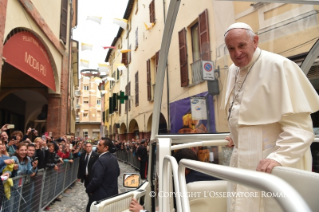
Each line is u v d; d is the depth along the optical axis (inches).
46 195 219.3
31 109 582.9
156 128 88.3
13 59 232.8
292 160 38.9
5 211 139.6
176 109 95.7
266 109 46.5
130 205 90.2
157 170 75.4
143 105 487.2
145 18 492.1
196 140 85.7
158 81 81.7
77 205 248.5
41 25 299.3
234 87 58.8
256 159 47.2
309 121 44.0
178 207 39.3
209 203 66.1
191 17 129.0
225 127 91.4
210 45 119.0
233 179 24.0
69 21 477.1
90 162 215.3
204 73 101.2
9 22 221.3
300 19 123.9
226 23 149.9
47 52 341.4
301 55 118.3
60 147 304.8
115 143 789.2
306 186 30.4
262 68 49.2
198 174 77.5
